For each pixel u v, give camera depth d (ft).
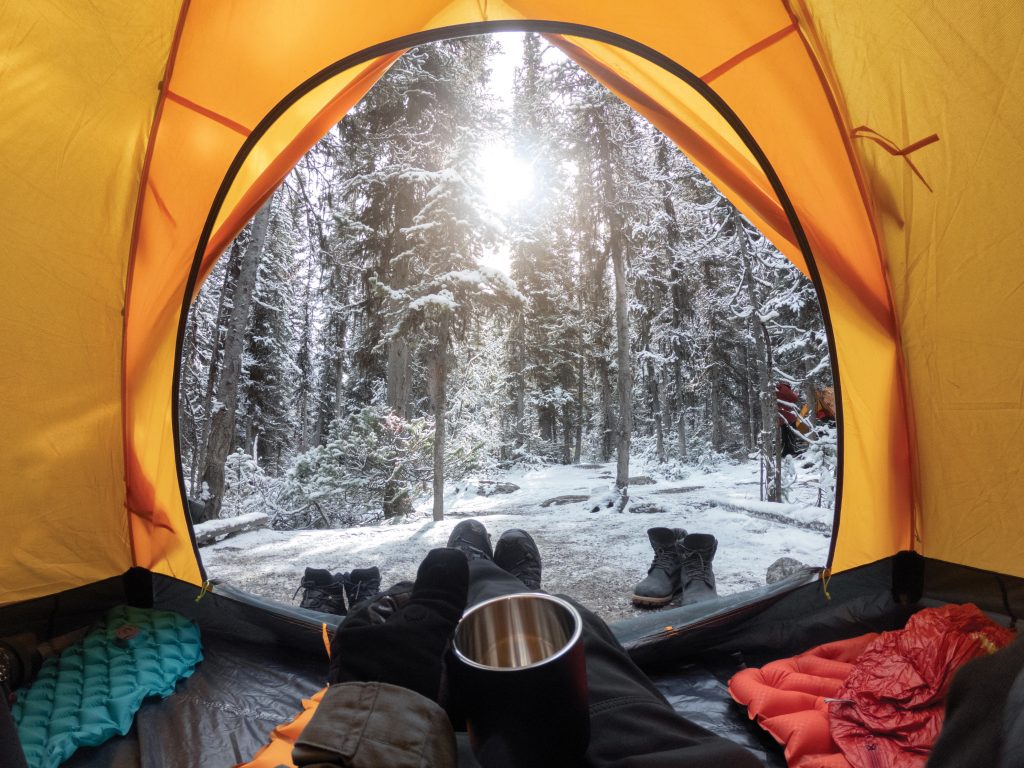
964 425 7.34
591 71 9.70
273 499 29.43
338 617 8.41
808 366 30.53
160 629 8.02
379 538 21.04
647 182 36.37
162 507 8.75
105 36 7.25
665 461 57.36
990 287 6.87
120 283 8.08
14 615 7.50
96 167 7.62
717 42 7.65
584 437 92.63
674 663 7.63
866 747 5.25
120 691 6.61
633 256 36.83
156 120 7.75
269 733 6.20
